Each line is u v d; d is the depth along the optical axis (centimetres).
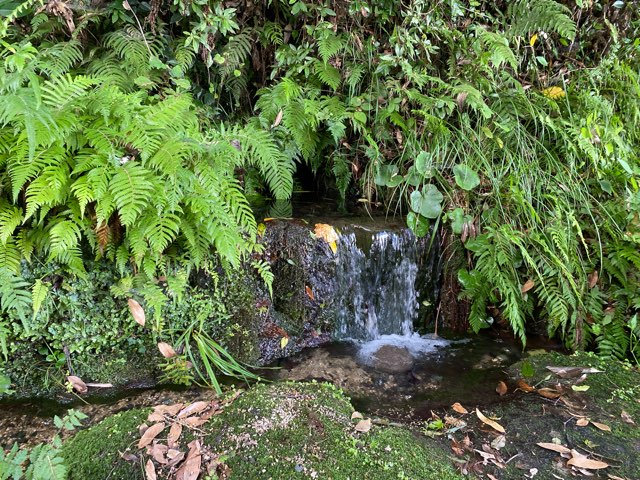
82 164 179
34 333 201
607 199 295
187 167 211
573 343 267
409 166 322
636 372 238
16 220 183
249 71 349
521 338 258
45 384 208
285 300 262
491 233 272
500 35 309
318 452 160
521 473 165
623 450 179
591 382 227
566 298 261
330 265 266
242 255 239
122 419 180
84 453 160
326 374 241
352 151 343
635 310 266
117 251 201
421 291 295
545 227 270
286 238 258
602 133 297
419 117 323
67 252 192
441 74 338
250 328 246
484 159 287
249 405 183
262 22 331
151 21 280
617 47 348
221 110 339
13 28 268
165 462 155
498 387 230
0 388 196
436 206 284
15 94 177
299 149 320
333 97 317
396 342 281
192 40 283
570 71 346
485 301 285
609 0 361
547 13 308
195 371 227
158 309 203
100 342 213
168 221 189
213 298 233
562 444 182
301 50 311
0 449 142
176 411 186
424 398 221
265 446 161
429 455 169
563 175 292
